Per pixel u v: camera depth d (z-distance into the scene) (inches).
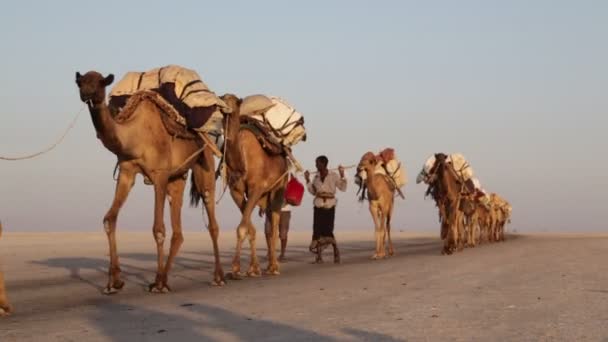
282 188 639.1
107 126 451.2
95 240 1578.5
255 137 608.7
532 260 731.4
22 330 338.0
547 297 423.2
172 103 510.0
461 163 1100.5
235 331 321.7
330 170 812.0
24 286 547.5
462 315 358.0
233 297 446.6
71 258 880.3
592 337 302.4
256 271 617.6
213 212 559.2
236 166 589.9
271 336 308.3
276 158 622.8
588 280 517.3
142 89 500.4
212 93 524.7
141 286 539.2
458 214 1073.5
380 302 408.2
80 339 311.1
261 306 400.2
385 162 911.0
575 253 867.4
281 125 633.6
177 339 305.9
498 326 327.6
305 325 333.7
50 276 631.2
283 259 854.5
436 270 619.2
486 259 762.8
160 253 495.5
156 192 493.4
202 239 1769.2
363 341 295.9
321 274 618.8
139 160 485.1
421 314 361.7
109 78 442.0
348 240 1759.4
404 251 1106.7
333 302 412.5
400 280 532.7
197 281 579.5
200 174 555.5
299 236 2148.1
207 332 320.5
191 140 525.0
